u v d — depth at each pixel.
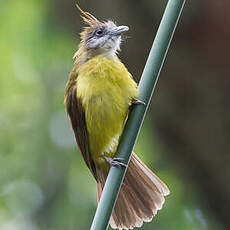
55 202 13.55
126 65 13.40
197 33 12.52
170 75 12.76
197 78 12.67
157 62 6.77
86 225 13.09
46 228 13.29
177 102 12.87
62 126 14.68
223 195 12.98
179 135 13.09
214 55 12.52
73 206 13.36
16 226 13.52
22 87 15.82
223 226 13.12
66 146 14.36
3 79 15.60
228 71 12.51
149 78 6.83
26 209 13.69
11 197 13.83
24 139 14.77
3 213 13.70
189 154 13.11
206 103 12.70
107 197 6.45
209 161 12.91
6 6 15.28
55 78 15.40
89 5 13.40
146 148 13.88
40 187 13.89
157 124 13.32
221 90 12.62
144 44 13.07
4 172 14.25
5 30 15.30
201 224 12.98
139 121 6.84
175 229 12.82
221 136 12.70
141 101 6.86
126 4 13.00
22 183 13.99
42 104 15.27
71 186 13.77
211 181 13.02
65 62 15.30
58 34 14.79
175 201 13.16
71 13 13.96
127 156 6.73
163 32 6.66
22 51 15.29
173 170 13.42
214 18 12.39
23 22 15.16
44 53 15.21
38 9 14.95
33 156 14.34
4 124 15.10
